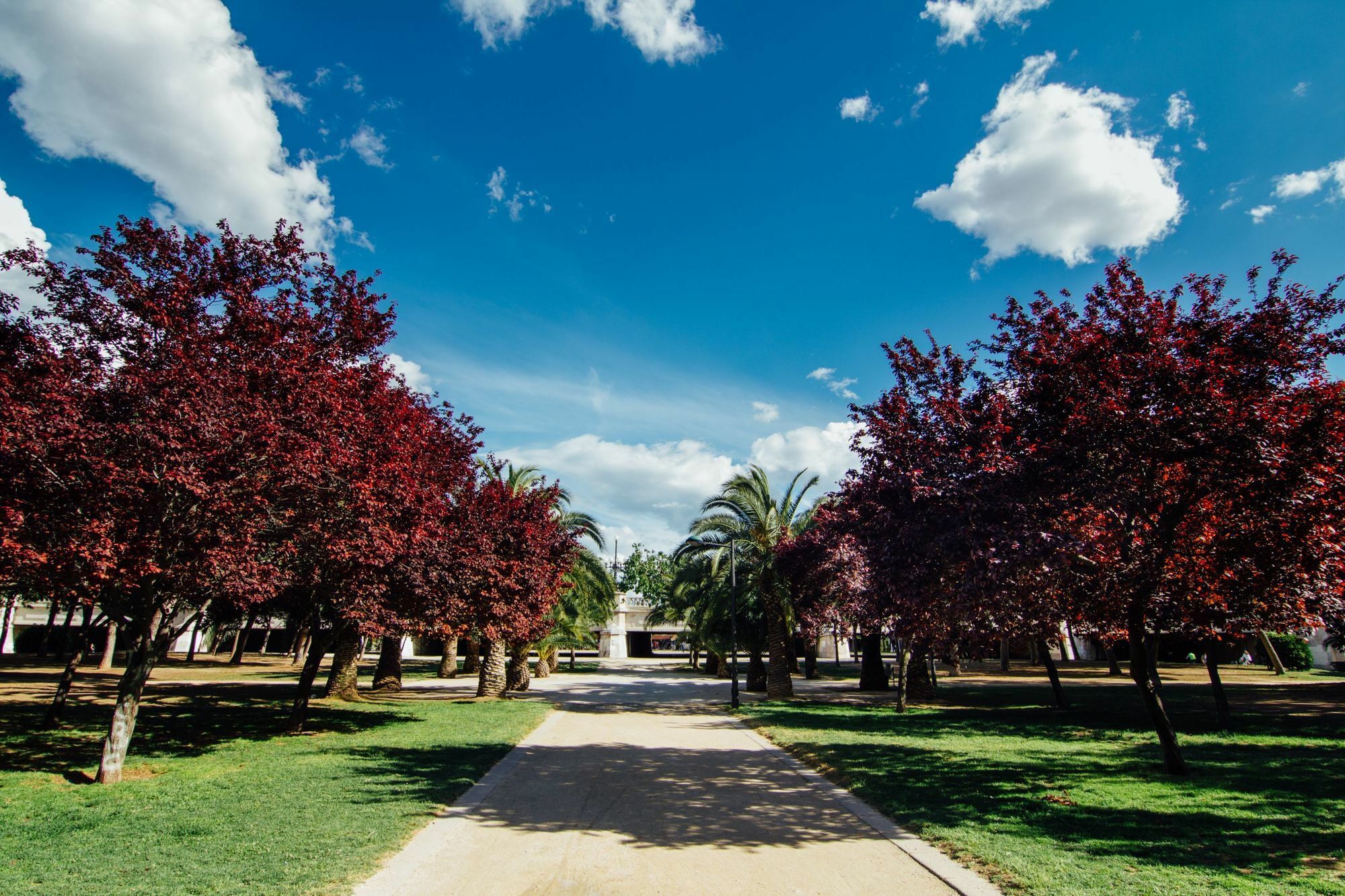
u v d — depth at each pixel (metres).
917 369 11.40
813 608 28.64
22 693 21.66
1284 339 9.30
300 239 11.80
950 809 8.32
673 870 6.47
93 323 10.46
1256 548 10.12
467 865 6.54
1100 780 9.96
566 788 9.87
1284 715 18.16
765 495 27.30
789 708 21.97
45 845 6.77
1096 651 55.19
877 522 10.86
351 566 12.45
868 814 8.37
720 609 30.47
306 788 9.45
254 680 31.53
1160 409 9.52
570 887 6.04
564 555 24.33
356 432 11.52
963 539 9.32
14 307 10.22
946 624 11.30
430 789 9.34
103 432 8.93
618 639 67.12
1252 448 8.83
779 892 5.94
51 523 8.83
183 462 8.94
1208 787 9.35
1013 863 6.30
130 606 10.74
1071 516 10.21
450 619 17.42
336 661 23.44
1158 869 6.07
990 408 10.60
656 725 17.78
